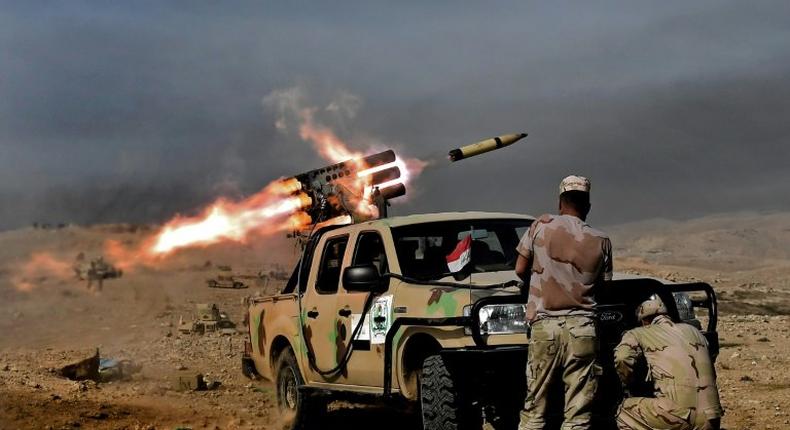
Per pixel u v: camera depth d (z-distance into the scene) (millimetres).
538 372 7059
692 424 6879
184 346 19203
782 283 43250
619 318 7613
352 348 9086
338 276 9688
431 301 8039
